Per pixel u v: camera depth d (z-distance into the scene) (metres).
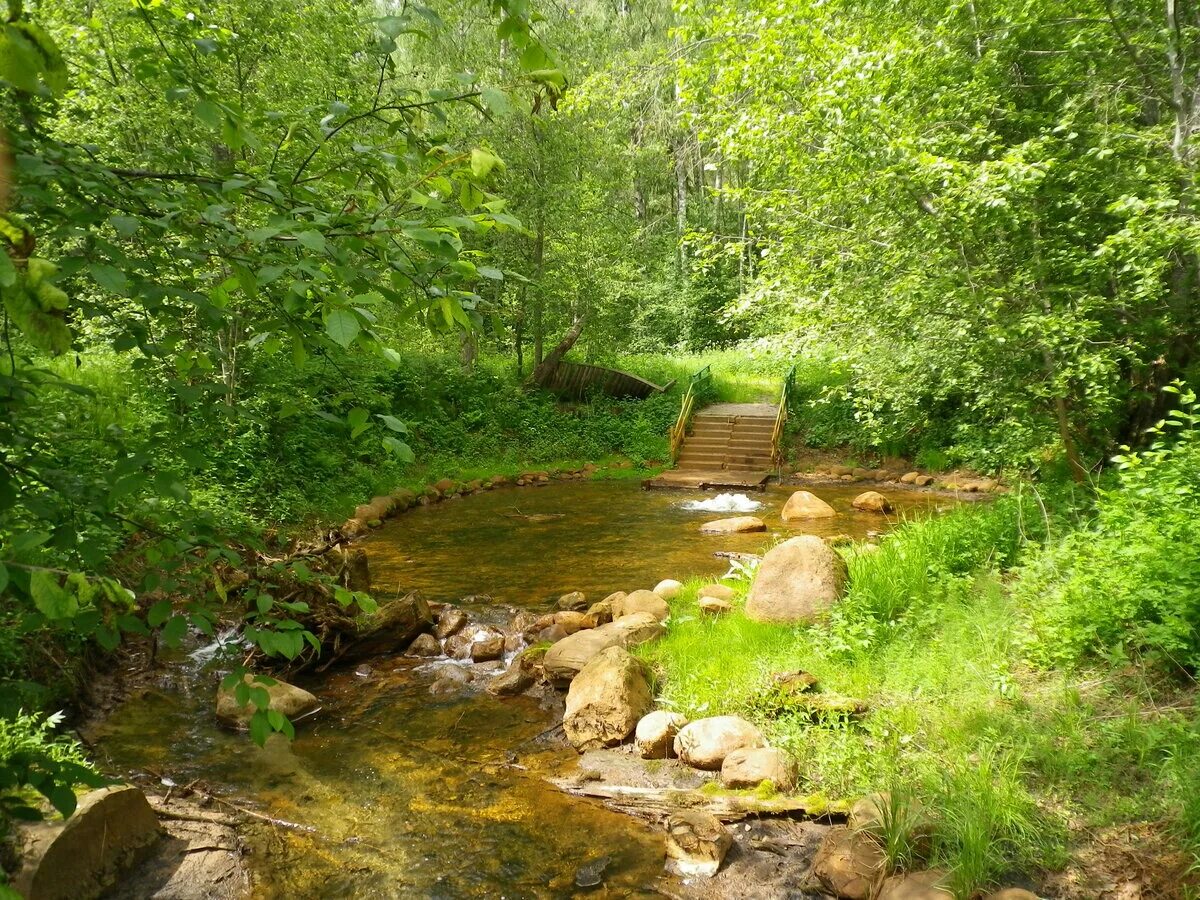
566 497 14.88
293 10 9.91
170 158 2.26
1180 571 4.50
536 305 18.66
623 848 3.96
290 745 5.11
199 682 6.03
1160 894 3.21
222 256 1.89
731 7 7.68
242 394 10.09
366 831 4.12
